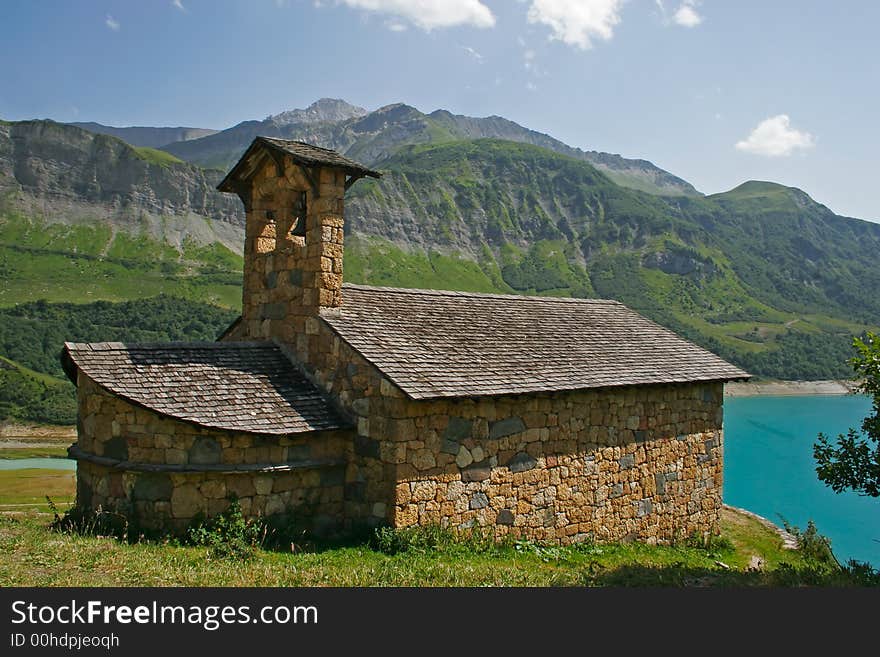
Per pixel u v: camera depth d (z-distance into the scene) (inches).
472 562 403.2
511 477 474.3
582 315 657.0
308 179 473.4
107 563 331.0
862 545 1000.2
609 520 541.3
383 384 423.2
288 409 432.1
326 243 473.7
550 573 394.9
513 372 482.6
